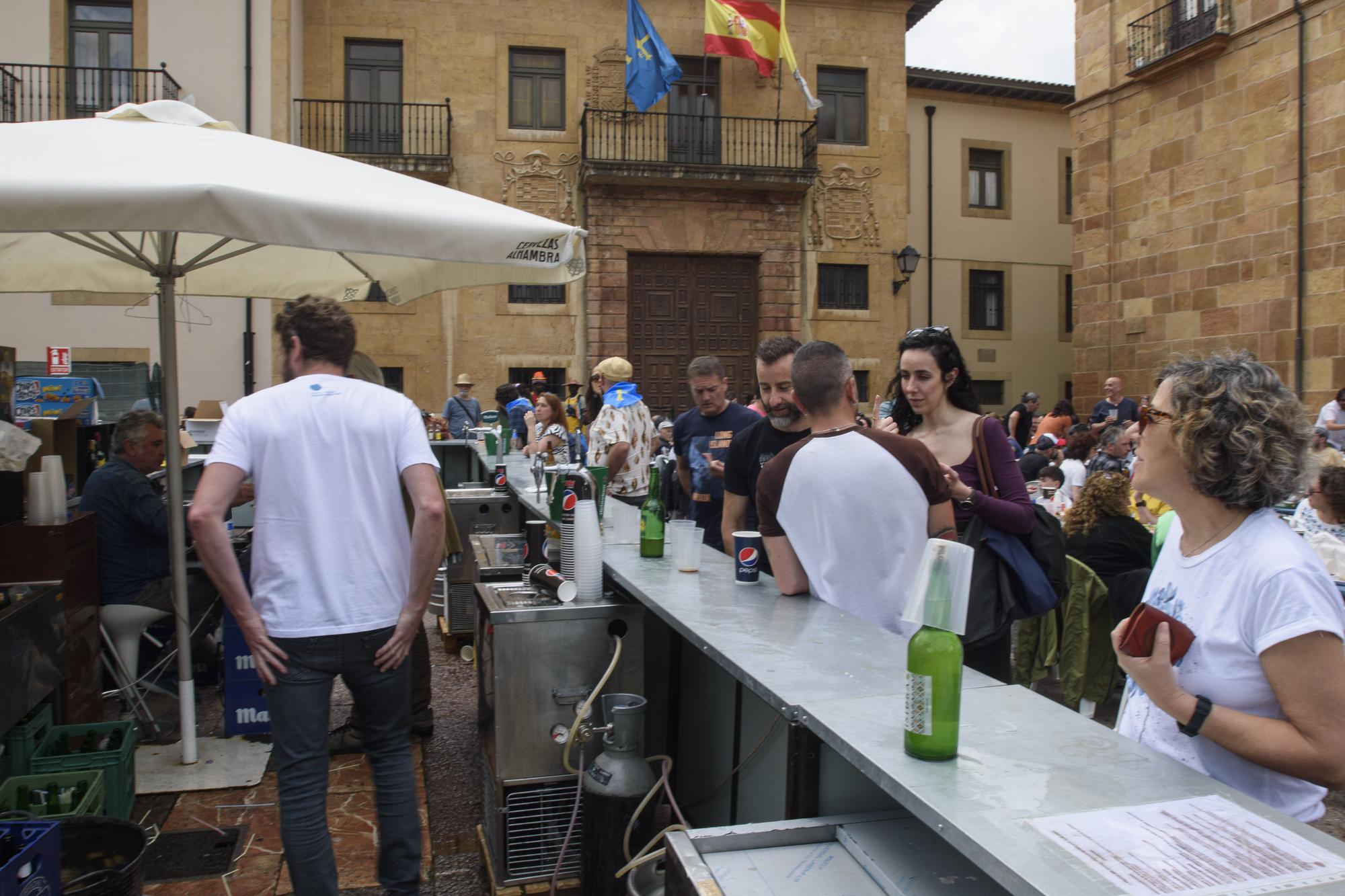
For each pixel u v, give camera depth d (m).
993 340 22.39
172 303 3.94
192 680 3.91
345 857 3.16
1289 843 1.17
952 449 3.00
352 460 2.54
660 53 17.73
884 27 19.94
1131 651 1.51
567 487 3.26
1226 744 1.46
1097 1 17.67
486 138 18.34
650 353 19.06
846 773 1.79
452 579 5.67
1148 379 16.77
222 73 16.44
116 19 16.34
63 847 2.55
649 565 3.00
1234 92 15.07
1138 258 16.95
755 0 18.58
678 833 1.59
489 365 18.31
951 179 22.11
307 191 3.13
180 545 3.88
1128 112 17.12
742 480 3.75
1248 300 14.86
